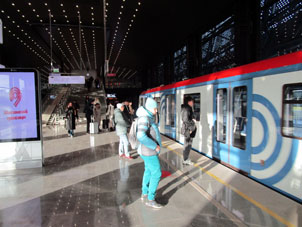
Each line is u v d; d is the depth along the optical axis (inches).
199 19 599.5
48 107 739.4
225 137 195.0
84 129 476.4
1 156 187.0
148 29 727.1
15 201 126.3
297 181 123.1
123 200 127.1
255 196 130.4
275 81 138.5
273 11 420.2
